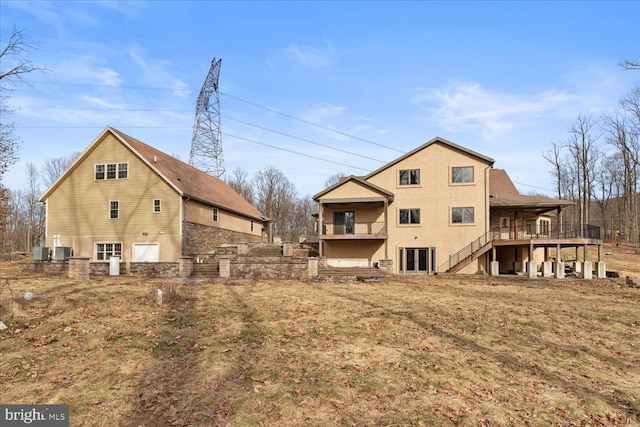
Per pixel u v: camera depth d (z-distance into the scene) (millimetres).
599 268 23297
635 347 8750
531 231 28594
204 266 21969
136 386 6082
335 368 6934
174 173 28766
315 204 80250
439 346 8406
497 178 32406
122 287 15531
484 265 26391
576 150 43688
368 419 5262
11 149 21578
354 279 20453
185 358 7340
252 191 72438
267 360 7273
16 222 55531
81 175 27531
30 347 7590
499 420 5352
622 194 52094
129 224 26547
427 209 27016
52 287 15133
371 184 26359
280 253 28984
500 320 10797
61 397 5684
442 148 27031
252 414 5293
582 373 7242
